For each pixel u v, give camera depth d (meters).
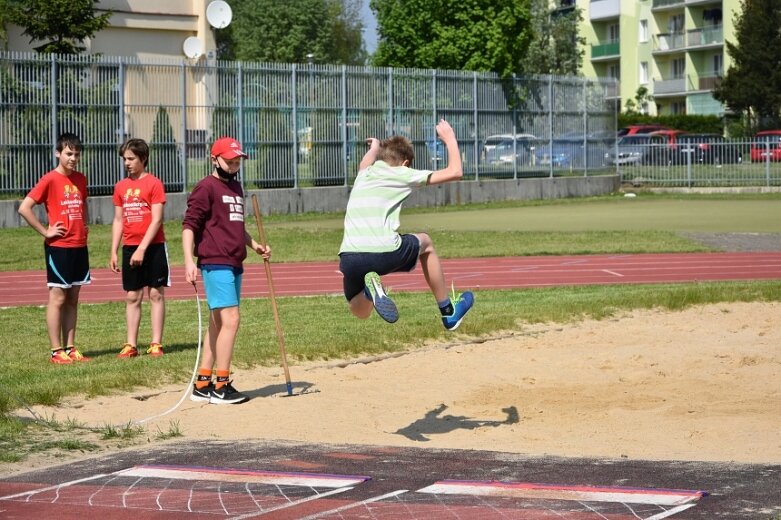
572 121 48.84
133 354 13.03
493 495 6.37
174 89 35.72
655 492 6.28
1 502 6.56
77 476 7.16
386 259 8.12
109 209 34.06
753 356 12.62
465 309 8.48
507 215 38.34
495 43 52.78
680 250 26.08
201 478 7.00
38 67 32.56
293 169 39.22
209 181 10.42
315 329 14.69
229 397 10.32
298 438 8.92
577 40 84.19
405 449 7.91
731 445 8.49
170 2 51.97
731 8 86.81
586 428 9.40
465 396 10.88
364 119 41.09
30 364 12.48
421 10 53.56
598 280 21.16
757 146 51.56
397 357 12.87
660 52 92.69
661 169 52.47
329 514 6.09
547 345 13.64
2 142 32.09
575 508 6.04
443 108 43.59
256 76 37.94
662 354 12.96
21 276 23.34
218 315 10.48
